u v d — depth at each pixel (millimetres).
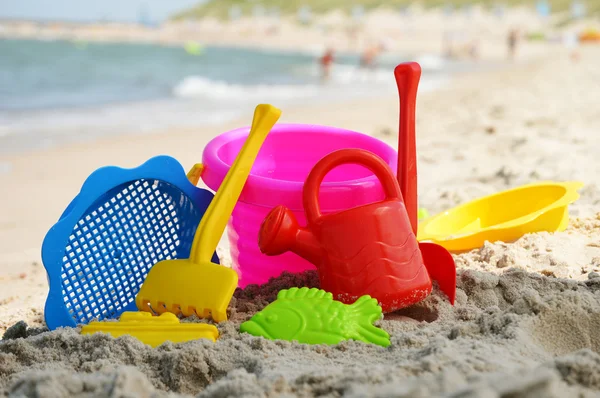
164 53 12891
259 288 964
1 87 5109
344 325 851
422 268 910
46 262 894
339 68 8938
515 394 649
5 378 802
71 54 10836
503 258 1032
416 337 815
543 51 12594
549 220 1101
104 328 863
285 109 3832
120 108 3945
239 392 717
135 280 973
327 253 897
